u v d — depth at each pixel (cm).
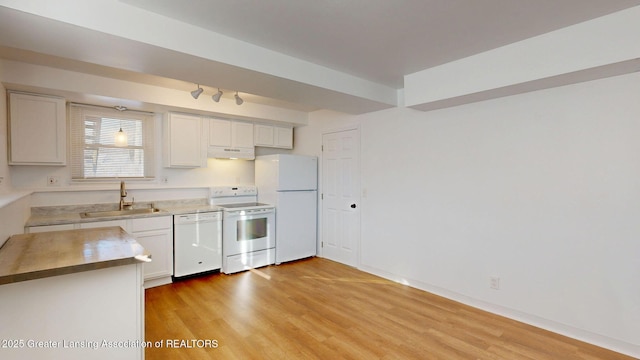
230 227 406
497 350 229
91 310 158
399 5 188
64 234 222
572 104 245
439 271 333
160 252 355
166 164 396
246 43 240
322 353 224
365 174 414
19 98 292
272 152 531
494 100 289
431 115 339
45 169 333
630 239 221
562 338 245
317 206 495
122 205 369
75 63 278
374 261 402
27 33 179
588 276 239
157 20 198
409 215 361
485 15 200
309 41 239
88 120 360
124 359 166
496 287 289
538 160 263
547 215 259
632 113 220
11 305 141
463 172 312
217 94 338
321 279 383
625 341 223
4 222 192
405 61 280
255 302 312
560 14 200
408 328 262
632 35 193
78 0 171
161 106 366
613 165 228
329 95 318
